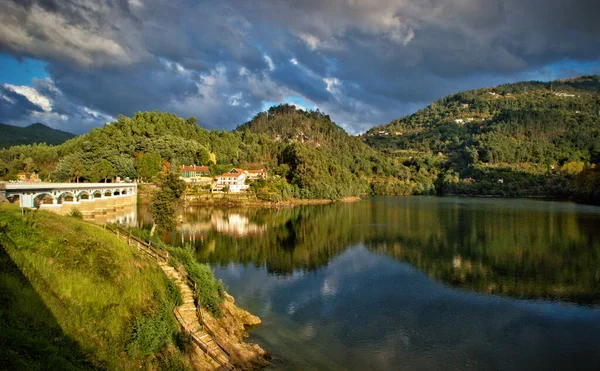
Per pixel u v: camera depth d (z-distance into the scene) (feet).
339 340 102.17
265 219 344.28
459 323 113.39
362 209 431.43
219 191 498.28
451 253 201.77
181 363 73.87
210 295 106.63
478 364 90.79
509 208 410.93
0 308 58.49
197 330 90.02
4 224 83.87
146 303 84.48
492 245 217.56
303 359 91.56
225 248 217.97
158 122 653.30
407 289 144.25
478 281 153.17
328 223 317.63
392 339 102.94
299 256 199.72
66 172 419.95
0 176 444.14
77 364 57.06
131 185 403.75
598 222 289.33
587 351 96.84
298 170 565.94
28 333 56.13
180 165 547.90
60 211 253.85
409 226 292.81
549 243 218.79
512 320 115.34
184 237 247.91
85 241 92.73
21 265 71.61
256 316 115.96
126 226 151.53
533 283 150.00
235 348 90.89
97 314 71.31
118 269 89.25
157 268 105.50
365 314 120.16
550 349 97.91
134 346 69.31
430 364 90.63
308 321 114.62
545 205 442.91
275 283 152.46
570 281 151.84
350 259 192.34
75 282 75.25
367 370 87.45
